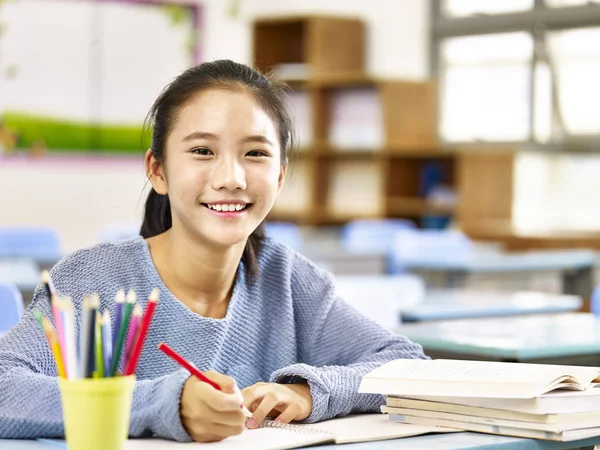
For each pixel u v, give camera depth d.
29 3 7.78
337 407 1.66
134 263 1.72
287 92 1.75
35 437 1.49
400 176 7.70
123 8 8.13
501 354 2.36
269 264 1.85
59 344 1.22
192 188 1.61
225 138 1.61
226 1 8.55
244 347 1.76
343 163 7.95
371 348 1.85
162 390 1.44
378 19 8.10
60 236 7.94
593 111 7.12
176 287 1.71
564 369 1.56
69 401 1.19
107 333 1.22
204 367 1.68
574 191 7.23
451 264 5.42
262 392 1.61
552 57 7.27
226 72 1.66
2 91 7.71
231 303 1.75
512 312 3.69
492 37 7.52
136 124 8.20
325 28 7.96
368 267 5.75
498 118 7.54
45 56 7.84
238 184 1.59
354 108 7.72
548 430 1.46
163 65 8.30
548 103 7.29
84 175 8.02
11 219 7.77
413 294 3.82
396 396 1.62
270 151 1.64
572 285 5.98
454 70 7.75
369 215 7.69
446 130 7.79
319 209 7.98
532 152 7.36
